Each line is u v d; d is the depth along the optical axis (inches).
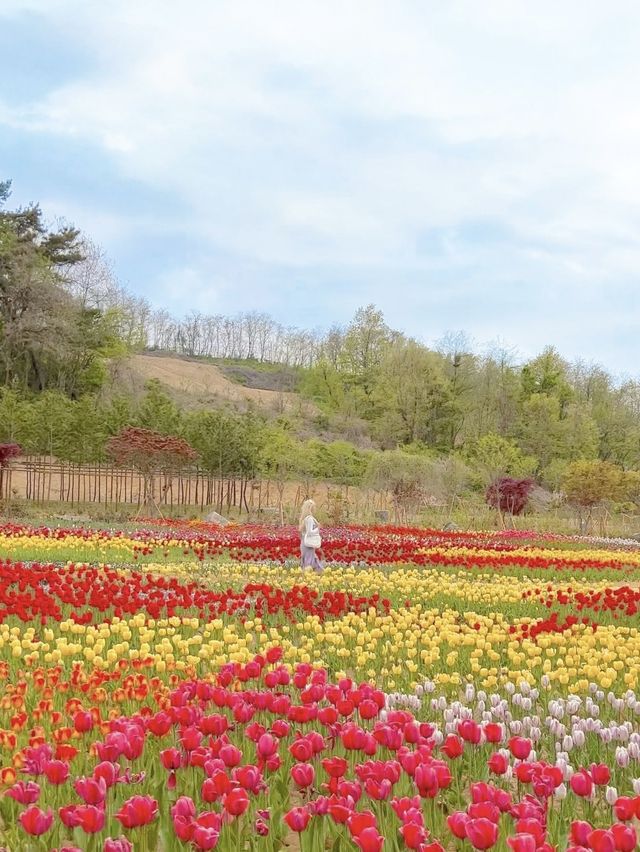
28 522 1245.7
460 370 3346.5
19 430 1670.8
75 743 270.5
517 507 1792.6
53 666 400.5
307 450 1854.1
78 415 1683.1
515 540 1349.7
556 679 390.9
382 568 868.6
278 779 245.9
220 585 706.2
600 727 300.8
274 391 4264.3
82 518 1400.1
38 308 2359.7
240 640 419.2
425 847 174.7
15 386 2342.5
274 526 1393.9
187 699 295.0
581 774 219.0
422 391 3041.3
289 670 396.2
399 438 3065.9
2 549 861.8
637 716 355.6
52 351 2407.7
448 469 1796.3
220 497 1761.8
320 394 3575.3
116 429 1685.5
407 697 339.6
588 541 1419.8
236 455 1771.7
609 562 928.3
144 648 389.4
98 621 495.5
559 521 1761.8
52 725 296.8
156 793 239.1
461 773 276.4
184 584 704.4
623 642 470.3
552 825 228.5
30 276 2354.8
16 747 271.3
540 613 614.2
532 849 168.2
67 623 422.6
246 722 288.4
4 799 226.1
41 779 238.2
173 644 457.1
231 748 227.1
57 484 1964.8
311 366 4242.1
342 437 2979.8
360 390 3444.9
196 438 1753.2
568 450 3021.7
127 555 887.1
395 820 214.7
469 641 439.5
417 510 1732.3
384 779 214.4
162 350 5221.5
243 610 543.2
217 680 345.7
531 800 211.5
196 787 238.2
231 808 195.0
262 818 217.0
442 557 889.5
